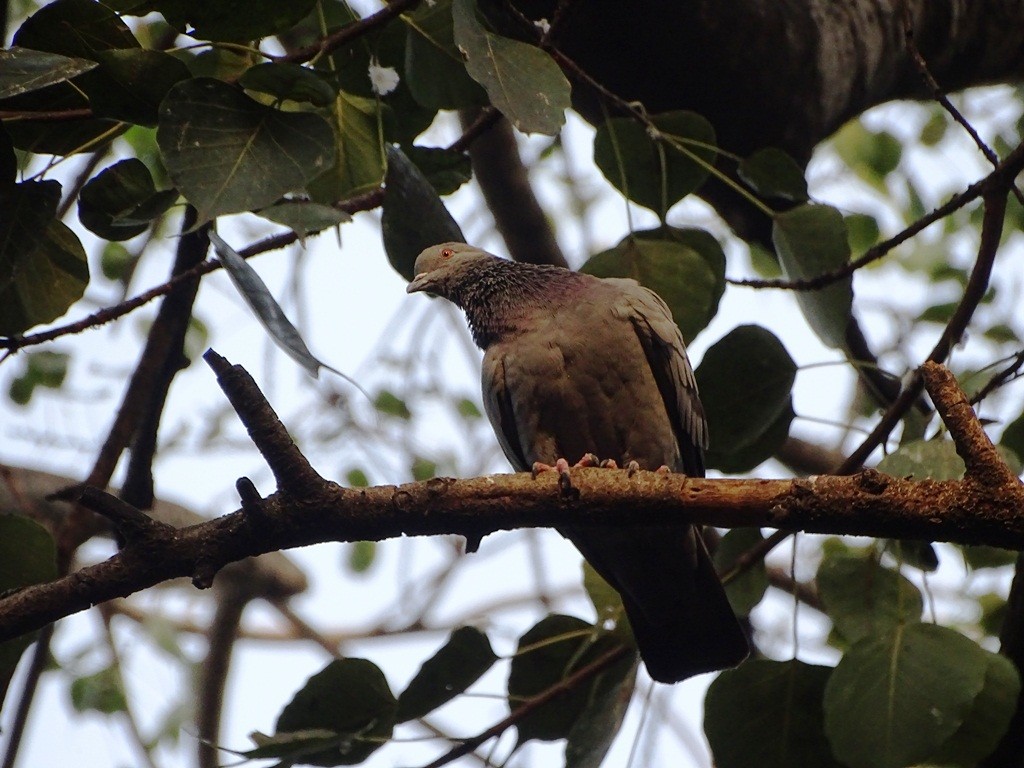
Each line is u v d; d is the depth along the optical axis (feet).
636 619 28.66
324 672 25.45
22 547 25.43
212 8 21.66
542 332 29.22
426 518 20.29
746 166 28.40
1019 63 38.14
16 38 21.67
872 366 28.09
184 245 27.94
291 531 19.99
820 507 19.49
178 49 22.21
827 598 26.71
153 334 30.71
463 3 22.30
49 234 24.18
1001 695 24.52
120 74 21.70
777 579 46.26
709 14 31.30
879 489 19.30
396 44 27.63
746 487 19.94
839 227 28.02
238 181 20.62
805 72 32.99
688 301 29.35
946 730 23.25
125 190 23.44
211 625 50.85
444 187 29.35
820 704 26.02
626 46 31.48
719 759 26.27
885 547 26.84
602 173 28.96
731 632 28.30
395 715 26.03
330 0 30.22
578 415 29.22
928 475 24.14
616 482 20.42
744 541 29.12
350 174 28.58
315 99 22.54
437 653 25.98
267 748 24.47
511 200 39.70
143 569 19.89
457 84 27.17
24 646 25.36
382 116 28.14
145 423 30.94
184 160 20.63
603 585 30.01
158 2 21.49
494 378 29.81
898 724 23.50
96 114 22.39
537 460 30.07
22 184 22.77
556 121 21.42
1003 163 26.35
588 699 28.40
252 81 22.09
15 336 24.82
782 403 28.40
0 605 19.98
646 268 29.32
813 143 34.30
